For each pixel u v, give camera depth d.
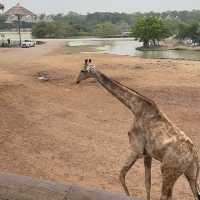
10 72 26.66
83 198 4.98
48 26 116.31
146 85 22.80
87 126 15.20
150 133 6.79
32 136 13.62
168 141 6.62
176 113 17.19
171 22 126.69
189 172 6.81
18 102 17.88
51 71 27.20
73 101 19.14
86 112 17.25
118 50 64.31
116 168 11.16
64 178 10.37
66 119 16.02
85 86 22.39
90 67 7.24
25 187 5.23
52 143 13.07
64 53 46.78
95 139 13.68
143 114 6.90
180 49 68.56
